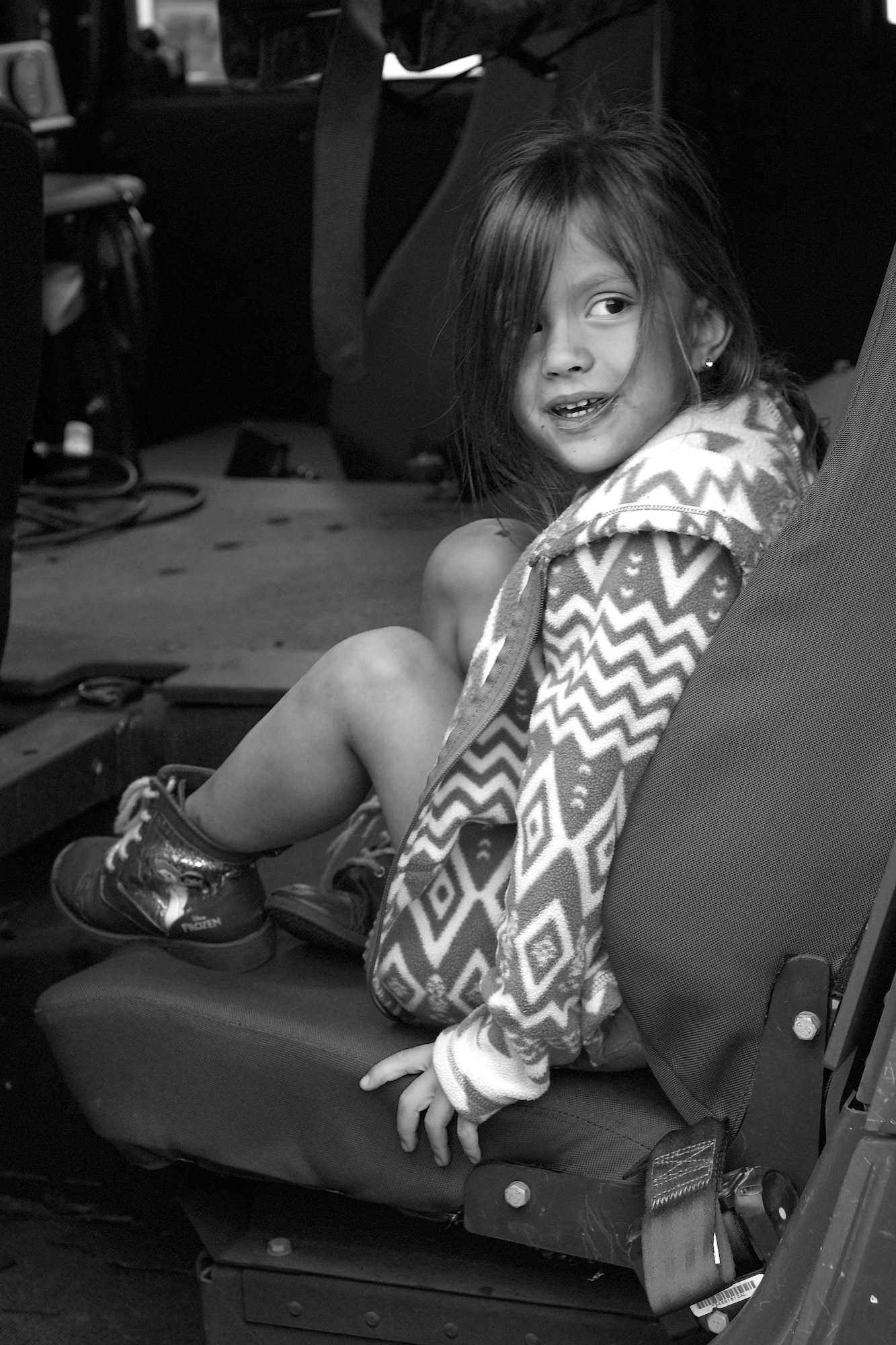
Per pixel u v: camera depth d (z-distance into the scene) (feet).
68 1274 4.86
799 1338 2.81
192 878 4.23
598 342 3.60
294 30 4.88
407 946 3.69
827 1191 2.91
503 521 4.35
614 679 3.34
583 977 3.41
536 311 3.63
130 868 4.29
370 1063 3.68
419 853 3.65
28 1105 5.12
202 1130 3.87
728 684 3.22
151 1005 3.89
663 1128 3.51
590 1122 3.53
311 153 12.51
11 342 4.59
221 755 5.61
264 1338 3.88
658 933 3.31
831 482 3.10
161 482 9.82
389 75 10.77
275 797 4.07
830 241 8.65
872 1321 2.78
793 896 3.19
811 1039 3.22
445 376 9.58
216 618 6.93
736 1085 3.35
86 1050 3.96
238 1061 3.80
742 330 3.76
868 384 3.05
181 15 12.76
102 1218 5.14
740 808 3.22
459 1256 3.78
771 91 8.47
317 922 4.20
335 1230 3.91
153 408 13.29
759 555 3.37
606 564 3.45
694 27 8.32
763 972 3.24
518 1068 3.46
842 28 8.31
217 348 13.15
